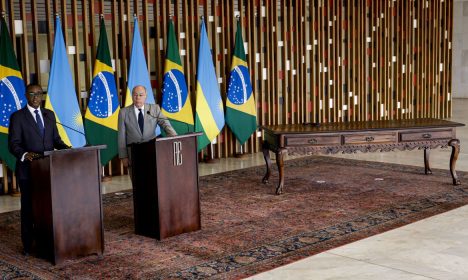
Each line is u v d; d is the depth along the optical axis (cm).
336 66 1241
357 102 1296
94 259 550
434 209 698
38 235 555
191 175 624
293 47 1175
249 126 1071
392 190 802
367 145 793
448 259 529
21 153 548
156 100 1003
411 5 1412
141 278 499
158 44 989
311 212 699
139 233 626
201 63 1002
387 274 495
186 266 525
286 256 545
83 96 920
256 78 1116
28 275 512
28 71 861
